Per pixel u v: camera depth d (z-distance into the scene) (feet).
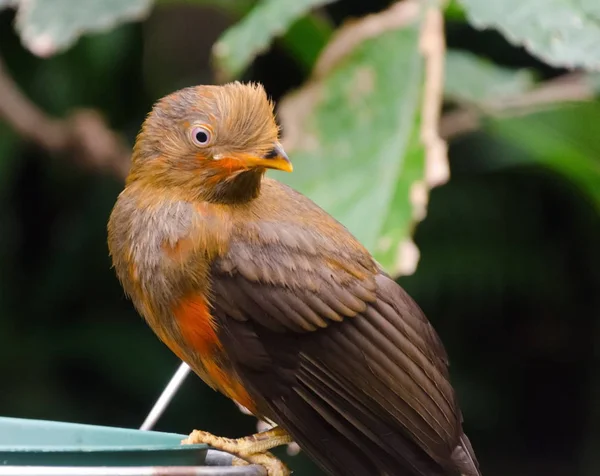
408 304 28.12
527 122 40.70
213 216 27.35
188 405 52.75
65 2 36.47
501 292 50.85
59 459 20.24
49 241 54.54
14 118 49.01
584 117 40.04
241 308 26.96
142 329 52.90
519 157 48.62
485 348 56.70
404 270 29.91
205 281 26.91
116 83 52.65
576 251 53.47
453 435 27.17
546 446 59.47
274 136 27.63
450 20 39.04
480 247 50.88
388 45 32.96
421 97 31.94
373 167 31.71
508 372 57.47
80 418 51.90
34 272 54.29
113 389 52.37
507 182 51.85
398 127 32.09
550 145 40.68
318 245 27.66
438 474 26.81
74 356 52.42
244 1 41.50
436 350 28.12
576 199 52.08
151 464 21.08
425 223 50.80
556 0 31.40
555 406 59.31
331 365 27.07
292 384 27.09
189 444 23.18
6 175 50.65
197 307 26.91
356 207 31.22
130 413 52.42
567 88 40.34
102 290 53.47
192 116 27.50
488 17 31.37
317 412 26.96
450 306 54.60
